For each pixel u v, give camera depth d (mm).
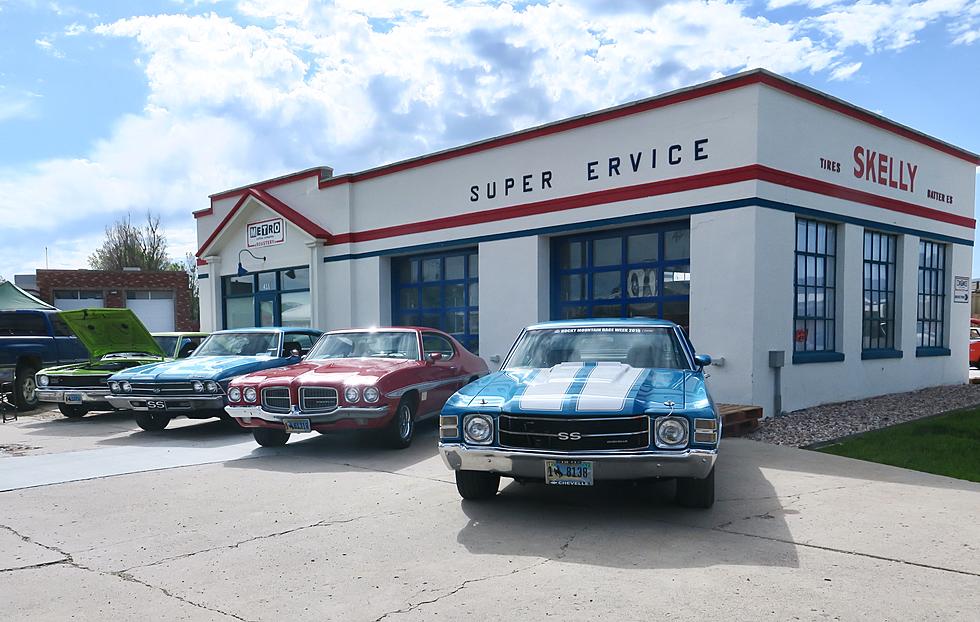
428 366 9258
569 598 3850
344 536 5082
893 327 13461
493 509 5746
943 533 4984
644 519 5379
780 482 6559
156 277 39219
